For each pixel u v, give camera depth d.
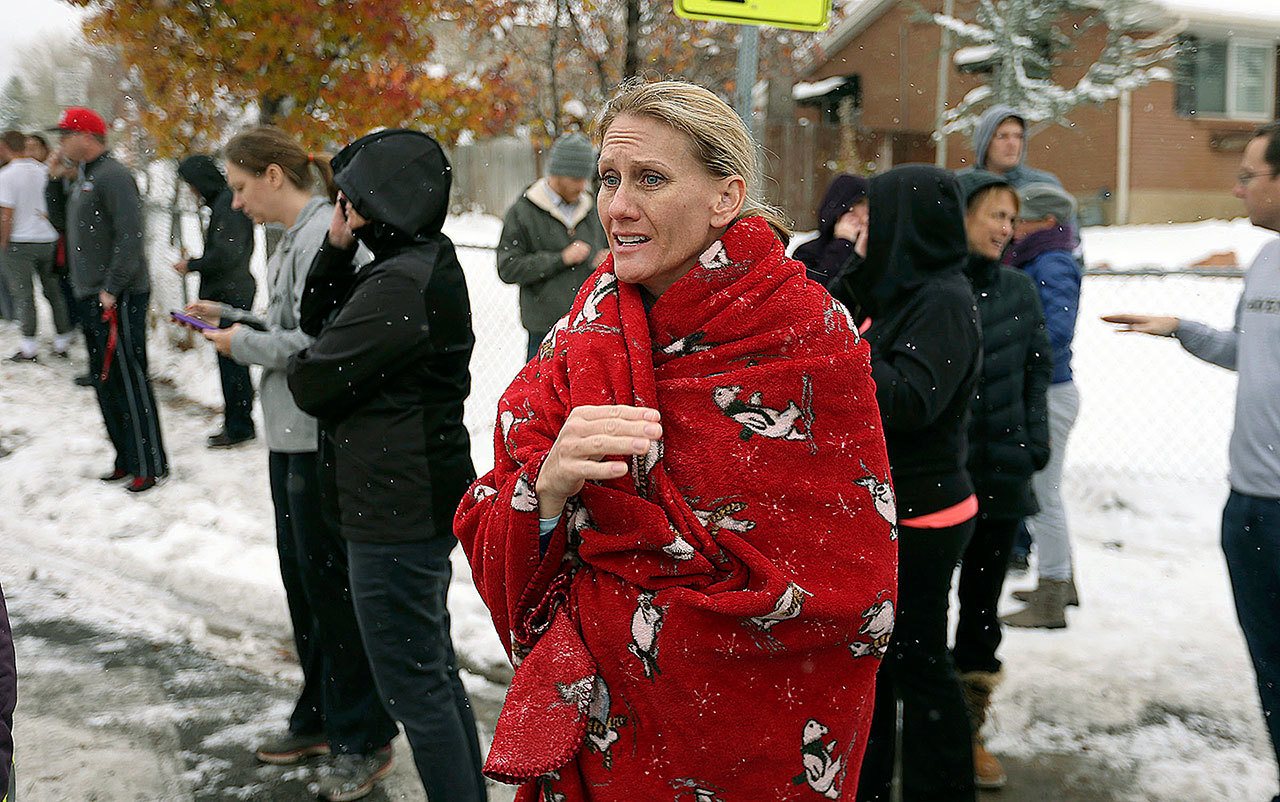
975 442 3.58
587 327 1.74
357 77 7.35
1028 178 4.94
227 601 5.04
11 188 9.91
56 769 3.62
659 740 1.71
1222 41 24.03
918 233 2.87
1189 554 5.50
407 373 2.85
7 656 1.93
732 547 1.64
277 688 4.32
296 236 3.41
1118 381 8.88
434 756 2.88
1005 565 3.64
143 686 4.29
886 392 2.75
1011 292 3.71
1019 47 19.00
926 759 2.92
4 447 7.27
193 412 8.42
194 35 7.26
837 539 1.67
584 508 1.73
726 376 1.66
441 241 2.98
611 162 1.68
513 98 8.14
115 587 5.27
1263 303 3.10
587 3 9.61
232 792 3.54
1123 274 6.25
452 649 3.06
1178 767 3.66
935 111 23.47
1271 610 3.10
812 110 26.27
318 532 3.33
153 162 11.29
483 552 1.76
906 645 2.93
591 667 1.70
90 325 6.38
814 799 1.74
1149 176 24.08
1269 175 3.07
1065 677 4.21
